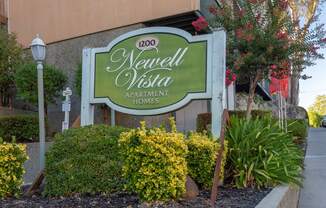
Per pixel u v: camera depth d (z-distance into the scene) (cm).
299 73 1201
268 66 1145
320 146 1778
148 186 496
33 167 1024
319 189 903
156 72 834
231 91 1816
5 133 1234
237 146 689
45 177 627
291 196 690
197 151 621
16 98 1656
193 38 809
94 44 1623
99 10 1619
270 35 1118
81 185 594
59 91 1565
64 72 1677
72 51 1678
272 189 646
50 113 1653
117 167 596
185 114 1623
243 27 1155
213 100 768
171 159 496
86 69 908
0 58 1562
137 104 843
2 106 1667
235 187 670
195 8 1393
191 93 792
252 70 1162
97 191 592
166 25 1516
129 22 1538
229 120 709
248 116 990
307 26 1170
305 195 851
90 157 607
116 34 1570
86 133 639
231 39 1148
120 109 857
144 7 1505
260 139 703
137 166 499
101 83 890
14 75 1541
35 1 1795
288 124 1520
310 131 3228
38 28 1778
